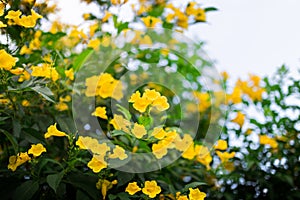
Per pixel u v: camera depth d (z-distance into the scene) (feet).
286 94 8.48
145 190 5.79
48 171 6.07
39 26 7.38
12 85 6.36
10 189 6.07
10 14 6.02
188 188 6.10
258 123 8.35
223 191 7.95
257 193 7.97
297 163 8.06
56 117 6.37
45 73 6.08
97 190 5.97
